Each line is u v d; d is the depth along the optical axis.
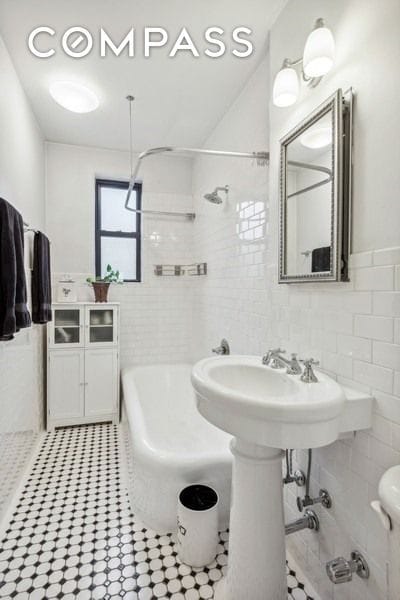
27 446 2.17
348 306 1.14
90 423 2.82
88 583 1.30
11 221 1.47
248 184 2.06
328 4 1.22
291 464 1.36
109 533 1.56
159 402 2.92
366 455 1.05
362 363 1.07
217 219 2.63
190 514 1.37
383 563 0.98
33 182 2.43
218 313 2.62
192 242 3.32
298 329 1.45
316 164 1.28
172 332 3.30
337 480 1.18
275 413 0.87
